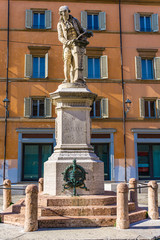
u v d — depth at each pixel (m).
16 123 21.11
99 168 8.20
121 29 23.12
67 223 6.78
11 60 21.84
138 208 8.55
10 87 21.53
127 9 23.42
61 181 7.88
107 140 21.42
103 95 22.14
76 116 8.59
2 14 22.33
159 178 21.95
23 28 22.30
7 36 22.05
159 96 22.48
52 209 7.06
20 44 22.12
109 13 23.27
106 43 22.86
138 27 23.09
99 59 22.91
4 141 20.73
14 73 21.73
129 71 22.64
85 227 6.79
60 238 5.90
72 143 8.42
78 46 9.07
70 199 7.39
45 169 8.35
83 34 9.07
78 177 7.86
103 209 7.14
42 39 22.34
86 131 8.55
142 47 23.09
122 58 22.73
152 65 23.34
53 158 8.30
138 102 22.28
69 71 9.19
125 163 21.19
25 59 21.70
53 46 22.33
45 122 21.28
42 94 21.70
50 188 8.05
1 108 21.20
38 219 6.75
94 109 22.09
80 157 8.15
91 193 7.95
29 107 21.30
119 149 21.45
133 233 6.31
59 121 8.60
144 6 23.59
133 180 9.37
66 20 9.27
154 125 22.05
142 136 21.80
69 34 9.24
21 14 22.52
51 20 22.56
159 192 17.08
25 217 6.56
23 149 21.25
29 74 21.62
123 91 22.27
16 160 20.64
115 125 21.75
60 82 21.95
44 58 22.53
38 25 22.86
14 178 20.44
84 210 7.10
